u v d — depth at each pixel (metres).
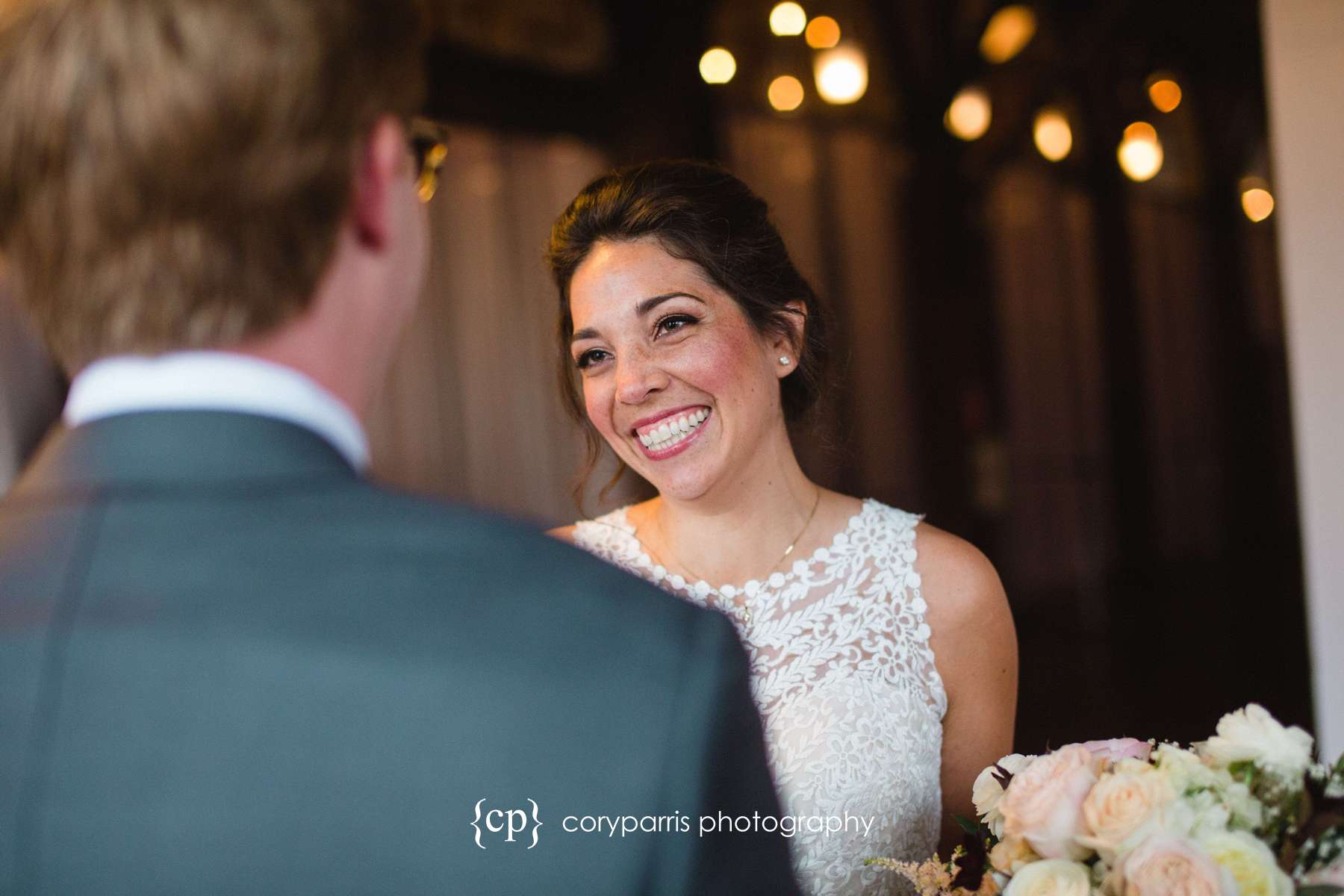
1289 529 8.60
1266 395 8.84
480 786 0.59
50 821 0.58
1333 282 2.91
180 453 0.62
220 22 0.60
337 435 0.67
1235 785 1.08
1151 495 7.95
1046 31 6.68
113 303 0.61
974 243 6.59
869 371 6.62
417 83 0.71
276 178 0.61
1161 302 8.43
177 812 0.58
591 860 0.59
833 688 1.65
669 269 1.64
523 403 5.23
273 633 0.60
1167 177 8.50
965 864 1.23
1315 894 1.02
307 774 0.59
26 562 0.62
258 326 0.63
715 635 0.64
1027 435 7.39
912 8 6.13
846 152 6.71
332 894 0.58
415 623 0.61
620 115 5.51
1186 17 7.83
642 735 0.60
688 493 1.68
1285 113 2.95
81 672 0.59
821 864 1.58
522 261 5.29
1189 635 6.79
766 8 6.24
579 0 5.39
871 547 1.77
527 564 0.64
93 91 0.60
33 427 2.14
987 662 1.75
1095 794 1.08
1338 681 2.91
